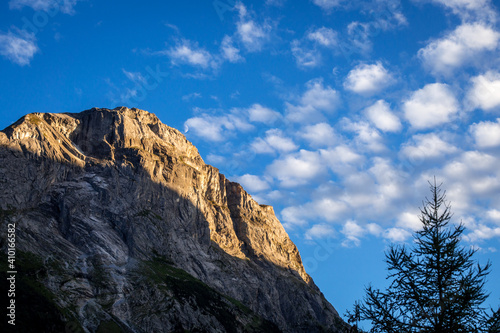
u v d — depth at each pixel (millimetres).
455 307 41156
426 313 41812
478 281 41875
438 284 42656
